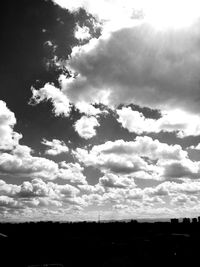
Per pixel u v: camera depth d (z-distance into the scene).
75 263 32.19
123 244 35.34
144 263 29.08
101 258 33.44
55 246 39.44
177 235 34.78
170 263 28.81
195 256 29.42
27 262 32.78
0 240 38.12
